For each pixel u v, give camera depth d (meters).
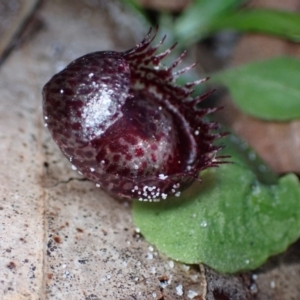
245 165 0.12
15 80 0.13
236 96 0.13
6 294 0.10
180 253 0.11
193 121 0.11
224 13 0.14
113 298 0.10
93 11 0.15
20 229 0.11
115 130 0.10
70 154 0.11
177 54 0.14
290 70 0.13
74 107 0.10
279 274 0.11
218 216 0.11
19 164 0.11
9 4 0.14
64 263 0.11
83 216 0.11
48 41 0.14
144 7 0.15
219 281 0.11
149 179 0.10
